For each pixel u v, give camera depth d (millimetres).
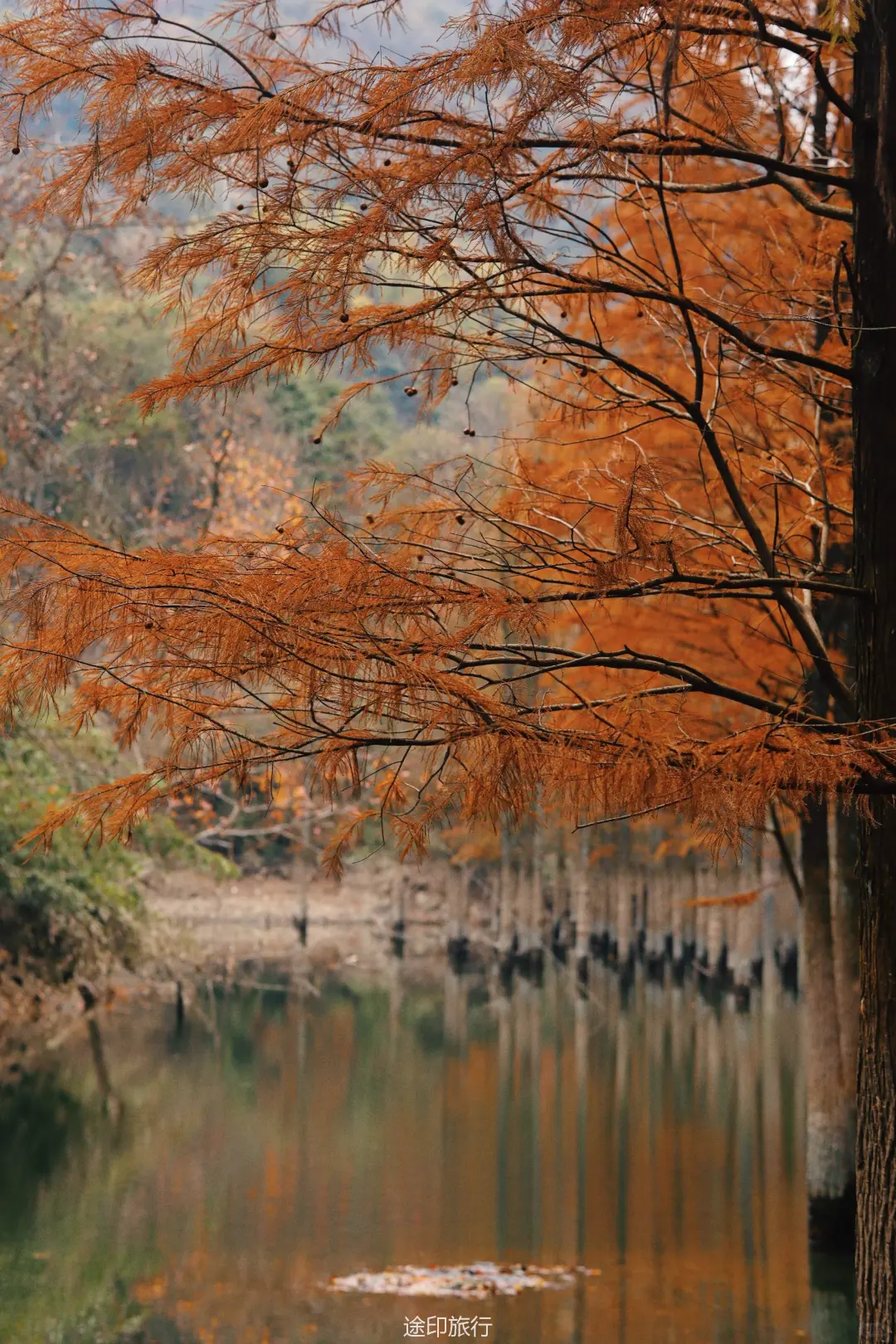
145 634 4344
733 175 9266
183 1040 24578
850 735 4633
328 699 4363
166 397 4992
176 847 23594
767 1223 13734
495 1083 21953
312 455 34156
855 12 4750
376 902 54656
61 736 20156
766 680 10789
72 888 22266
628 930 42969
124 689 4504
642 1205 14414
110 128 4605
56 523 4566
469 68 4316
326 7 4711
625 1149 17141
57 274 23500
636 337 8219
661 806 4422
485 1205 14258
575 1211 14039
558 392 6520
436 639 4500
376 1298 11102
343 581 4500
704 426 5199
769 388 7676
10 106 4609
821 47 5145
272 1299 10969
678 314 6176
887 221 5328
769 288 6848
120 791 4645
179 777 4629
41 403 23547
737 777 4441
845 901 13172
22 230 20422
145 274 4871
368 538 4789
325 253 4609
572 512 6406
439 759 4488
